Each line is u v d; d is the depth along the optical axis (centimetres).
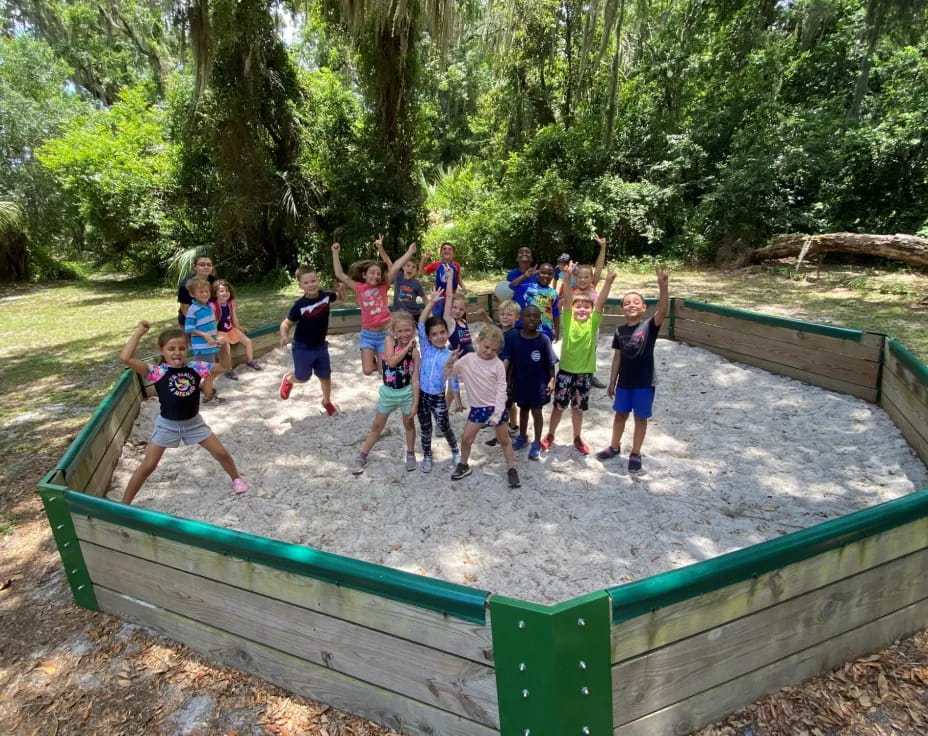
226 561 266
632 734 222
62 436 595
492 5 1791
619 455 508
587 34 1511
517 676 208
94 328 1161
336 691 259
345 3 1241
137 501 455
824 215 1556
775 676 249
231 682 279
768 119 1666
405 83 1568
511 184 1880
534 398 479
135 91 1928
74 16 2342
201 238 1741
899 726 236
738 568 220
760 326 735
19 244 2020
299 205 1656
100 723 259
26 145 2045
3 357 948
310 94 1645
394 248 1686
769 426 562
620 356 464
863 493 433
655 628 212
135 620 317
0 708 269
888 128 1469
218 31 1370
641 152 1911
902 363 539
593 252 1778
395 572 224
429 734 241
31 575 370
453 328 597
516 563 359
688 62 1944
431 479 475
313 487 470
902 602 271
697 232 1658
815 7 1662
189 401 424
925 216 1435
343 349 898
